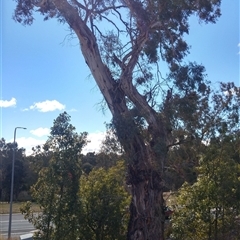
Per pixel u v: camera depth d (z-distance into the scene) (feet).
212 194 45.14
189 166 45.32
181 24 42.50
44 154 43.27
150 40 42.32
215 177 45.37
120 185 49.70
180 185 46.68
